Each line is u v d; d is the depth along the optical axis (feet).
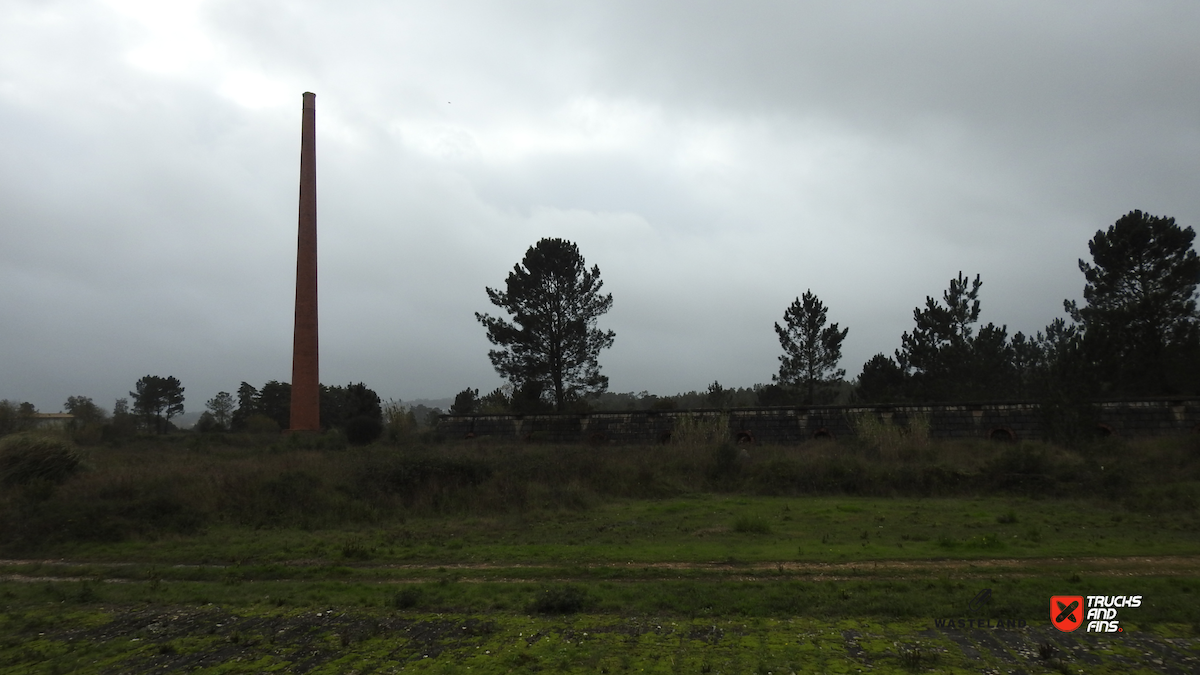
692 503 63.21
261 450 108.27
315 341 151.84
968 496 66.39
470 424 121.60
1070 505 59.36
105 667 25.18
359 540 47.26
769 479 72.23
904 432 87.76
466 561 40.55
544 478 70.54
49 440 69.67
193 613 31.86
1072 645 25.71
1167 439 83.71
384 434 124.57
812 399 143.95
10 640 28.43
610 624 28.45
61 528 50.55
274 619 30.58
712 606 30.58
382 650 25.99
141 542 49.34
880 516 54.34
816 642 26.00
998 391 133.90
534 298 143.02
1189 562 37.47
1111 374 113.80
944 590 32.35
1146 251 124.06
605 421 112.88
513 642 26.37
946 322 138.62
